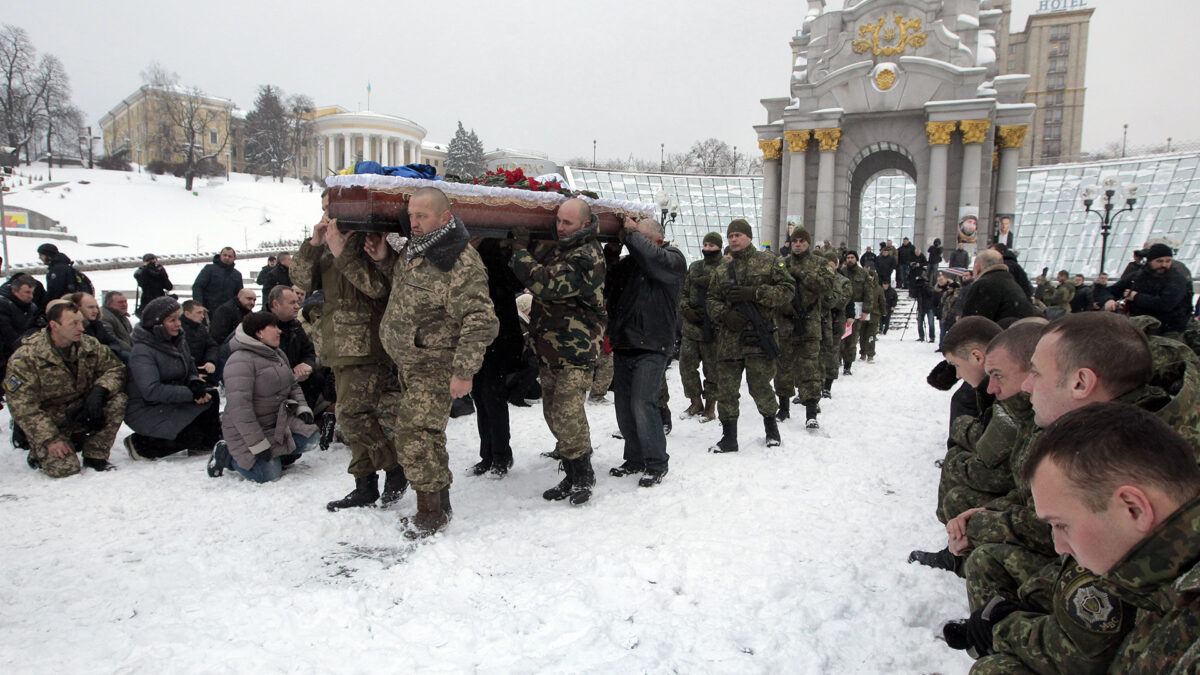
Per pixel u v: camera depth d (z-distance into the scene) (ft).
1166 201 109.09
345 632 10.08
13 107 233.55
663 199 66.18
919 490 17.44
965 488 11.22
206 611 10.59
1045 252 112.37
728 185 130.00
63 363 18.97
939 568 12.56
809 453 20.98
